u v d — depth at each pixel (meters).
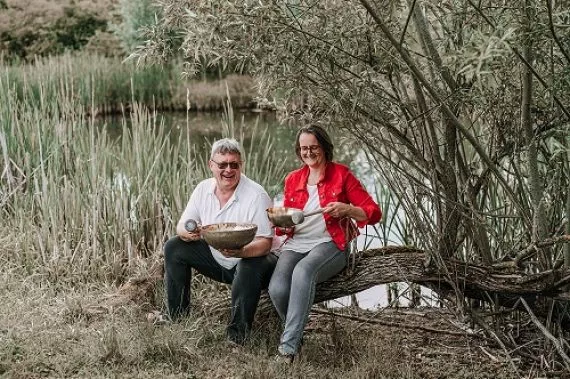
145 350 3.89
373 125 4.02
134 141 5.77
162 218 5.69
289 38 3.51
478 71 2.87
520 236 4.47
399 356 4.18
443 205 4.09
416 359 4.15
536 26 3.25
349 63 3.71
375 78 3.77
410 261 4.09
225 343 4.09
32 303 4.57
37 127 6.21
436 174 3.94
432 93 3.46
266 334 4.24
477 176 4.21
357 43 3.55
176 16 3.65
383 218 5.36
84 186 5.76
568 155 4.07
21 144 6.55
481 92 3.56
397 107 4.03
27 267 5.23
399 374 3.90
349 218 4.02
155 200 5.62
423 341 4.40
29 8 25.19
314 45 3.54
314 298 4.12
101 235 5.53
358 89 3.70
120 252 5.36
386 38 3.57
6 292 4.68
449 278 3.93
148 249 5.58
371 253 4.20
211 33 3.41
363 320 4.49
